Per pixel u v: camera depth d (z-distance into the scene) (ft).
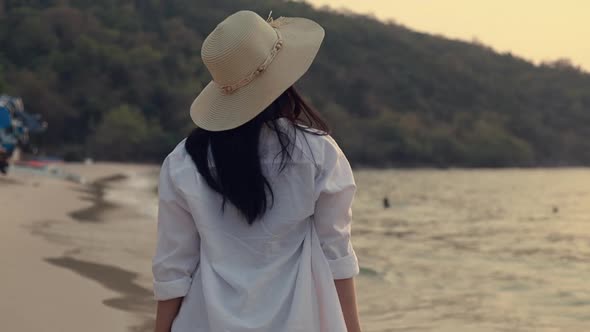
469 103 379.35
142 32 330.75
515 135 366.43
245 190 6.30
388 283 30.58
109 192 84.48
